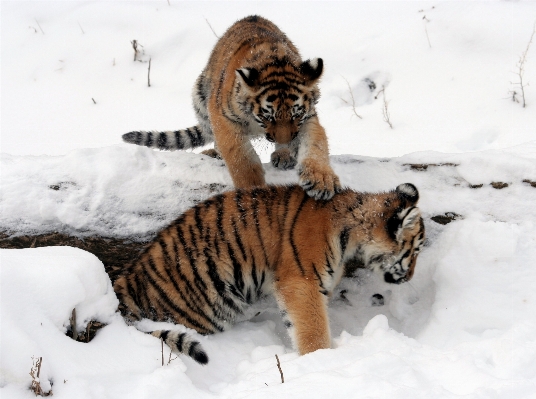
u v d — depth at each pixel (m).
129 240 5.59
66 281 4.10
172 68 10.38
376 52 9.97
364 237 5.06
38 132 9.20
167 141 7.46
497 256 5.22
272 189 5.23
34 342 3.73
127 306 4.95
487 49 9.49
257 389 3.78
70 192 5.56
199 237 5.04
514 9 9.96
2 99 10.05
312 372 3.99
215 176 5.97
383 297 5.69
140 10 11.56
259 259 5.07
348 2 11.30
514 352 3.95
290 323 4.86
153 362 4.12
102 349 4.11
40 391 3.56
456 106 8.76
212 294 5.06
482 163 5.82
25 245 5.43
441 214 5.68
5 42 11.31
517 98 8.60
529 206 5.55
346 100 9.43
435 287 5.33
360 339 4.57
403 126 8.64
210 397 3.80
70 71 10.56
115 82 10.24
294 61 5.98
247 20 7.28
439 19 10.27
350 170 6.12
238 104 5.94
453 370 3.84
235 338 5.13
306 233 4.95
